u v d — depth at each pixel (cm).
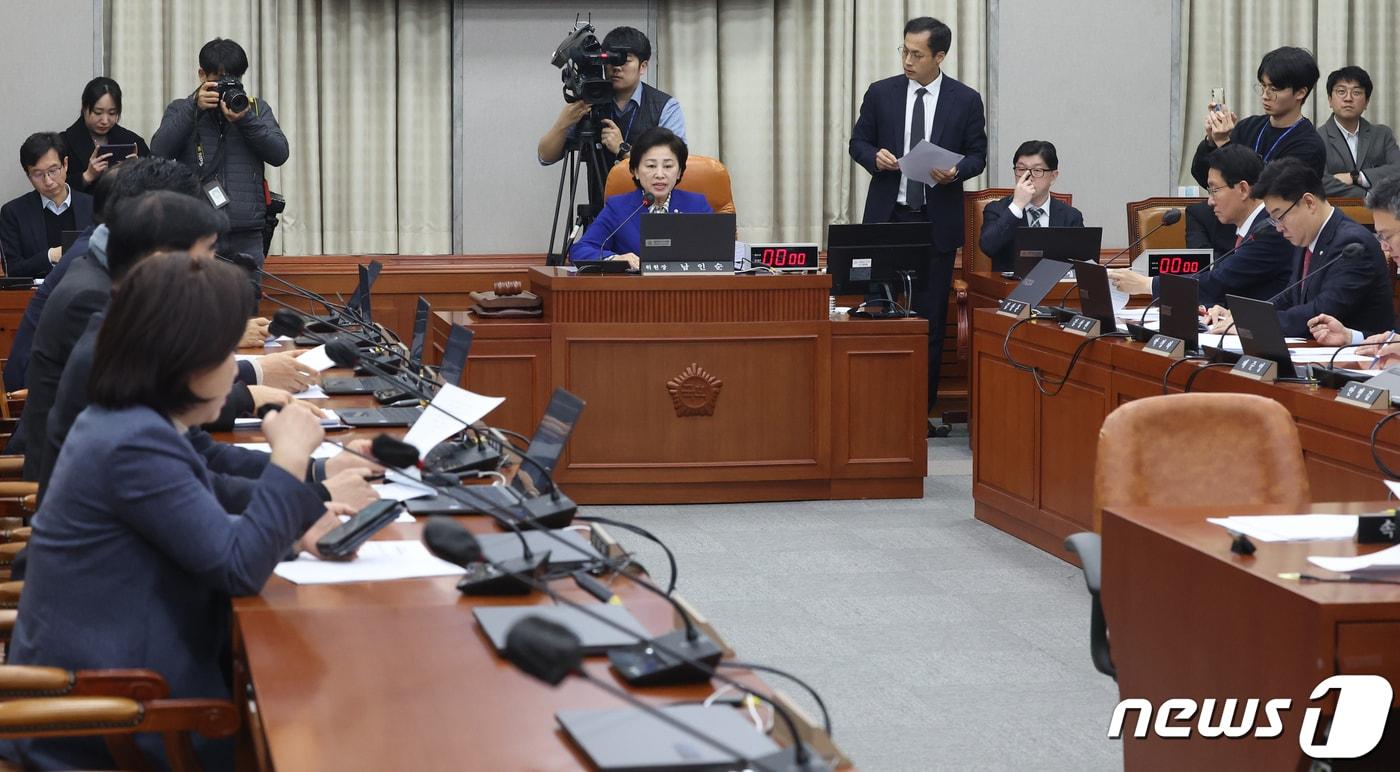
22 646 205
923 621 430
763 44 802
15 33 754
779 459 579
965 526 547
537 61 795
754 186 807
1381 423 332
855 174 815
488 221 801
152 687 191
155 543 199
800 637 415
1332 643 210
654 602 198
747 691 157
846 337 579
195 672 203
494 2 789
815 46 804
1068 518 488
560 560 212
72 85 761
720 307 569
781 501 582
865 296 619
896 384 584
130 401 203
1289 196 479
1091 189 838
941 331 725
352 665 174
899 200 719
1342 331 434
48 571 200
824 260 804
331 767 144
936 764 322
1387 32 842
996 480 539
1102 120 834
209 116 647
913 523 552
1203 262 584
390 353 391
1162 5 832
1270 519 260
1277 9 834
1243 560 233
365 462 268
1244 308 391
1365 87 763
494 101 795
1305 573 225
